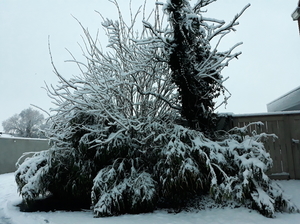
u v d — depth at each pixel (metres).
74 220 4.45
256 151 4.80
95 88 5.39
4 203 6.26
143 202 4.74
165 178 4.66
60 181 5.66
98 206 4.70
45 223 4.38
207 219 4.23
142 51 6.38
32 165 5.88
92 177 5.43
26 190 5.42
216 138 5.70
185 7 6.00
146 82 6.46
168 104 6.30
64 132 5.82
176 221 4.21
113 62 6.81
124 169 5.39
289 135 6.22
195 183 4.68
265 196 4.17
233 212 4.39
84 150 5.31
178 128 5.15
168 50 5.88
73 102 5.85
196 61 6.07
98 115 5.48
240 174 4.52
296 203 4.61
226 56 5.59
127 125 5.48
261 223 3.82
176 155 4.58
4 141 13.35
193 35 5.79
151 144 5.57
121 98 6.25
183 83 5.70
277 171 6.18
